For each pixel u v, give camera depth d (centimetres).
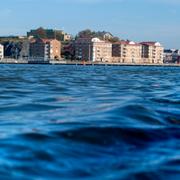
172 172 1009
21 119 1689
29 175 936
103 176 952
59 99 2698
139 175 974
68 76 7725
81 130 1331
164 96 3038
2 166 985
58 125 1456
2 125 1528
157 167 1037
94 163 1038
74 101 2539
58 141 1205
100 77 7688
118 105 2014
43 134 1284
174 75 10219
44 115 1809
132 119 1586
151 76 9069
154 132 1376
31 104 2331
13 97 2859
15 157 1052
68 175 947
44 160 1037
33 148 1128
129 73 11306
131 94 3288
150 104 2239
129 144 1229
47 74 8600
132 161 1074
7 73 8681
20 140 1213
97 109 1936
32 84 4606
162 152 1173
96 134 1290
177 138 1340
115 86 4662
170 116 1747
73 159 1057
